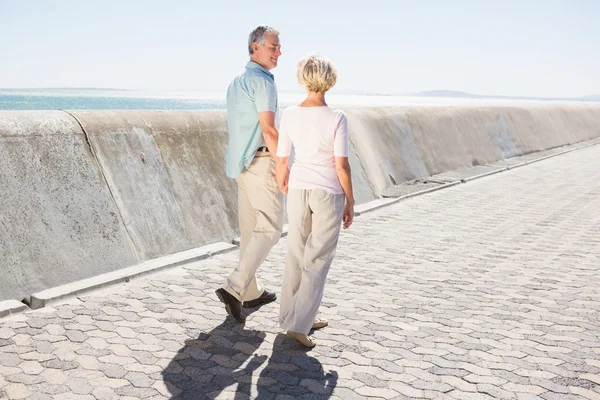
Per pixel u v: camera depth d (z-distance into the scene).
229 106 4.05
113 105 124.06
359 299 4.59
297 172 3.64
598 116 27.69
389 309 4.38
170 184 5.93
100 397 2.96
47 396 2.94
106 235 5.05
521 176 12.56
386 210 8.46
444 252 6.10
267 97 3.84
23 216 4.51
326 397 3.04
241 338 3.78
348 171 3.55
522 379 3.27
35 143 4.85
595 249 6.28
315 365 3.41
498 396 3.07
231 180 6.74
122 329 3.83
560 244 6.50
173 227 5.71
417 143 11.99
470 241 6.60
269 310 4.34
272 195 4.07
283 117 3.70
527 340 3.82
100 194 5.18
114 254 5.04
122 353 3.47
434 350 3.64
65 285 4.50
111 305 4.25
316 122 3.55
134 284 4.75
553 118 21.69
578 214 8.24
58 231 4.70
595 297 4.72
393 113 11.73
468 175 12.18
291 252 3.73
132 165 5.62
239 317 4.01
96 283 4.57
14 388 3.01
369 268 5.46
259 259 4.03
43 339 3.62
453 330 3.97
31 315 3.99
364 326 4.03
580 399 3.05
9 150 4.63
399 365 3.43
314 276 3.63
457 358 3.53
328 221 3.60
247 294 4.36
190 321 4.03
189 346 3.62
